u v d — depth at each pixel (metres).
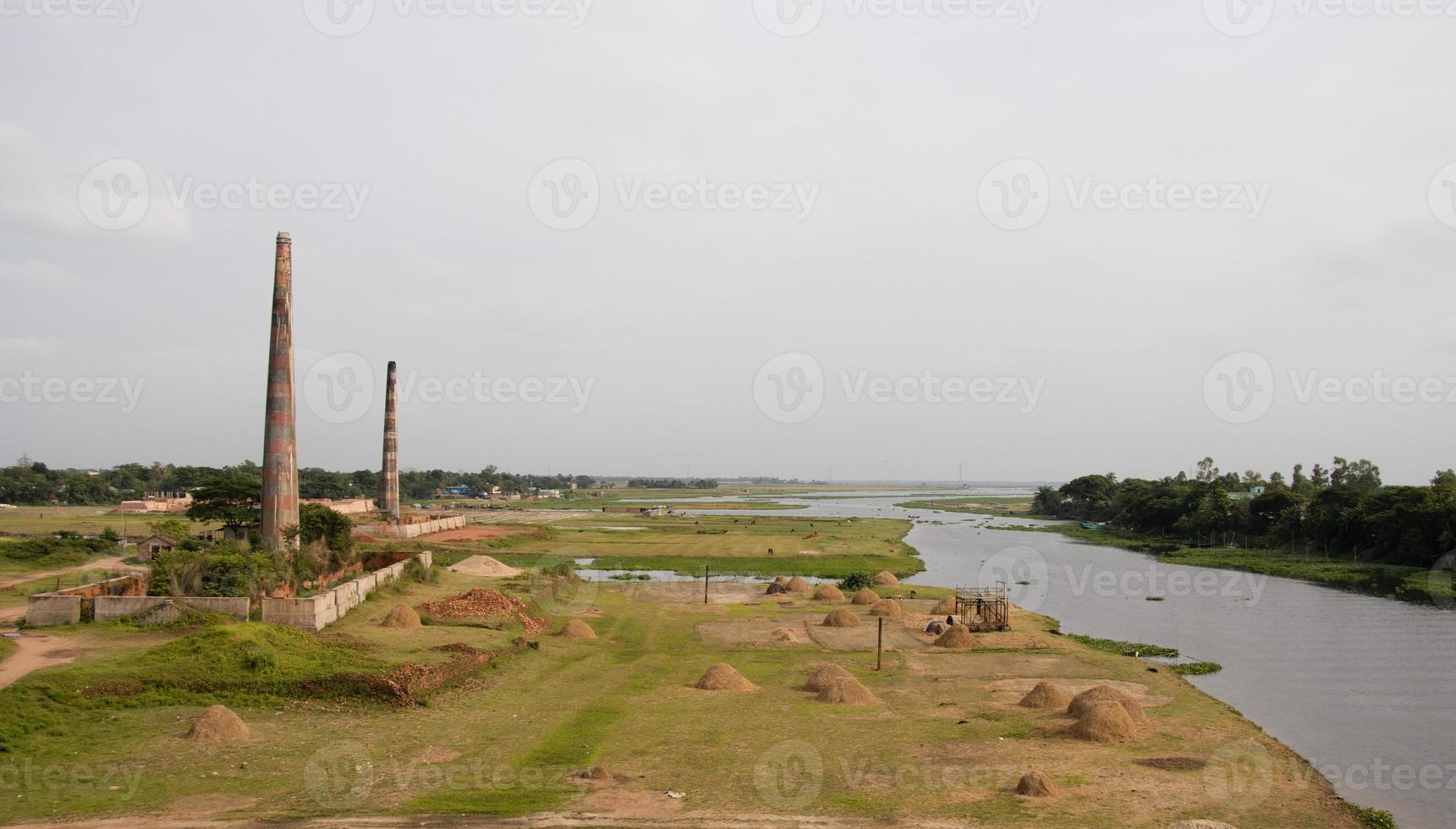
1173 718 35.81
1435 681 44.56
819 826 23.38
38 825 22.33
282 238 62.03
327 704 34.31
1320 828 24.52
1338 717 37.47
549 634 52.97
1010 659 47.41
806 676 42.44
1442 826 25.41
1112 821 24.33
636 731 32.44
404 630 47.72
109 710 32.09
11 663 35.28
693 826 23.23
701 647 49.78
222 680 34.81
